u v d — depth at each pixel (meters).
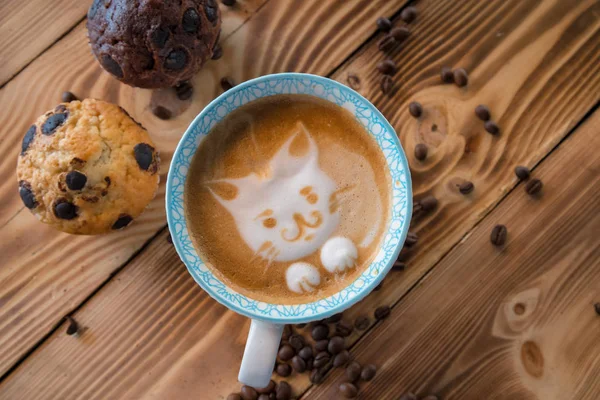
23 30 0.42
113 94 0.42
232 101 0.38
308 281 0.38
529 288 0.42
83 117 0.39
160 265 0.42
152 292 0.42
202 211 0.39
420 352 0.42
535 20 0.42
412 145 0.42
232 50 0.42
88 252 0.42
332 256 0.38
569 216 0.42
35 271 0.42
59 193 0.38
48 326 0.42
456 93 0.42
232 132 0.39
